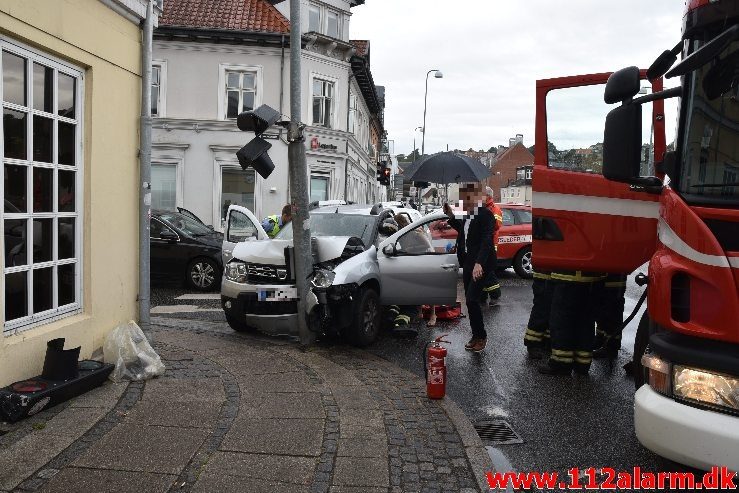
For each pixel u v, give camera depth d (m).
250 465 4.25
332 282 7.52
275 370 6.60
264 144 7.17
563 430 5.27
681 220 3.64
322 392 5.91
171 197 23.25
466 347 7.91
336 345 8.07
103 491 3.79
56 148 5.62
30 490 3.77
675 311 3.63
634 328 9.59
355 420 5.21
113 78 6.39
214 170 23.22
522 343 8.49
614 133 4.12
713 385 3.33
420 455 4.57
